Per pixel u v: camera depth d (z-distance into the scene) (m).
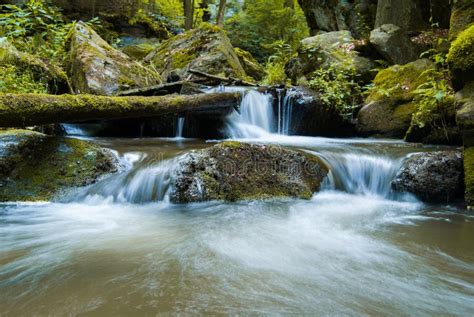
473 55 3.61
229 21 19.33
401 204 3.87
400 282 2.10
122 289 1.93
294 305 1.81
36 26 7.48
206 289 1.96
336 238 2.85
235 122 6.55
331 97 6.75
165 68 9.79
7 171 3.63
